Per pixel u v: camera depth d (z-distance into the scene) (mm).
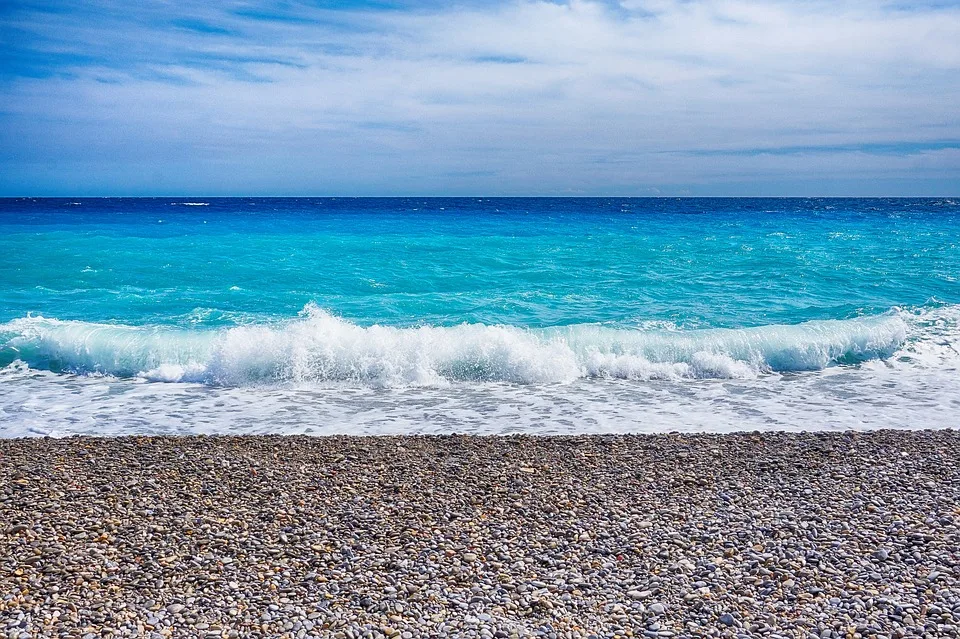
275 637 4359
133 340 12852
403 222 42094
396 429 9586
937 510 6191
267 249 25859
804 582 5027
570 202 141375
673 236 32719
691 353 12930
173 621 4496
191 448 8016
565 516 6164
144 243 26750
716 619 4609
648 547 5566
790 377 12312
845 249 27719
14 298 17781
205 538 5637
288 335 12594
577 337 13234
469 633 4426
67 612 4555
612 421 9891
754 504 6402
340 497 6559
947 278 20953
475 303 17375
